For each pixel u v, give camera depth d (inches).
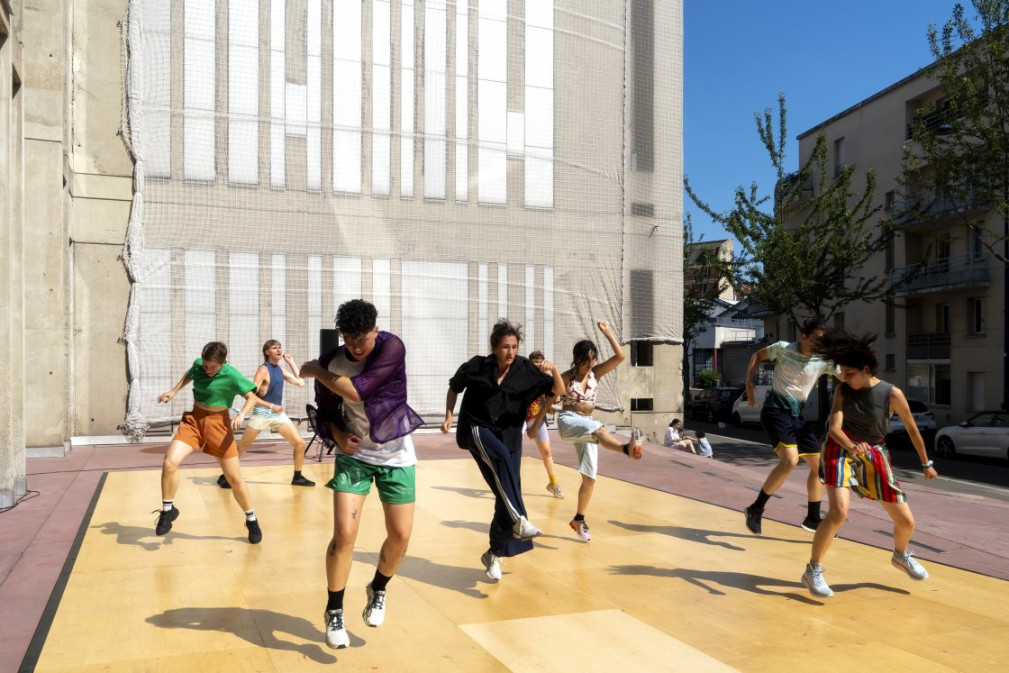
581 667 149.6
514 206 627.2
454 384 203.5
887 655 159.5
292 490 334.3
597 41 657.6
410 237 593.6
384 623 171.5
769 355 257.0
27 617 171.0
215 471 384.8
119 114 512.1
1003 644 167.0
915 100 1226.6
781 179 1006.4
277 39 557.6
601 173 657.6
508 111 626.2
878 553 243.9
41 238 430.9
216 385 237.0
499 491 197.0
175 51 528.7
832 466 196.9
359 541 244.4
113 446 492.4
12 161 309.1
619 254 661.3
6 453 289.6
